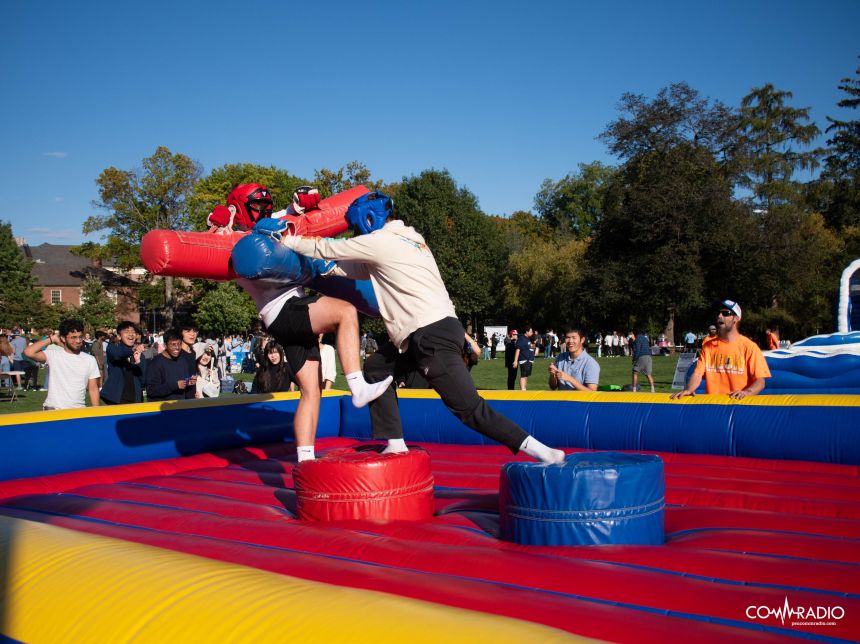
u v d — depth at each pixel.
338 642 1.64
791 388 10.62
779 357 10.95
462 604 2.49
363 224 4.25
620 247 42.81
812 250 39.78
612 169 75.75
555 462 3.88
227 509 4.88
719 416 6.01
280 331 4.77
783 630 2.48
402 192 53.28
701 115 42.59
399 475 4.34
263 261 4.28
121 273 66.44
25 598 2.03
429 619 1.71
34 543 2.34
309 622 1.72
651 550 3.41
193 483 5.87
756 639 2.18
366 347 27.28
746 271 40.38
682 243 39.78
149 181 57.06
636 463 3.76
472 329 56.38
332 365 8.79
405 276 4.07
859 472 5.30
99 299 51.56
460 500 4.98
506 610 2.43
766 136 53.44
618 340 40.25
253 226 4.95
